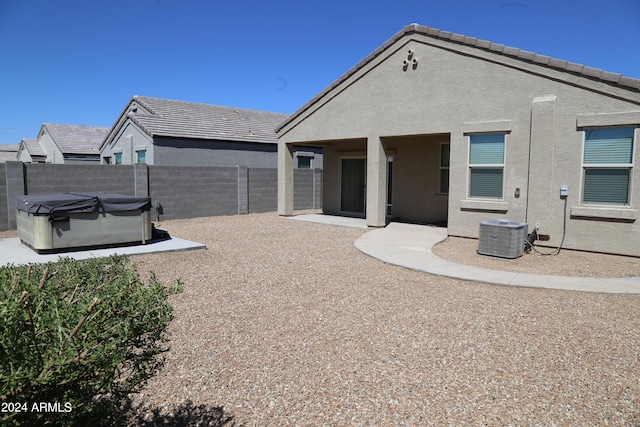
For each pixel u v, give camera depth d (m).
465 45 11.16
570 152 9.73
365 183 17.00
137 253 9.62
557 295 6.68
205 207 17.42
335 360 4.45
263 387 3.93
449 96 11.58
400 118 12.70
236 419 3.44
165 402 3.68
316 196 21.95
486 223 9.68
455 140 11.53
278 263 8.98
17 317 2.10
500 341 4.90
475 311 5.93
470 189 11.48
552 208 10.05
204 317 5.74
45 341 2.23
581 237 9.71
